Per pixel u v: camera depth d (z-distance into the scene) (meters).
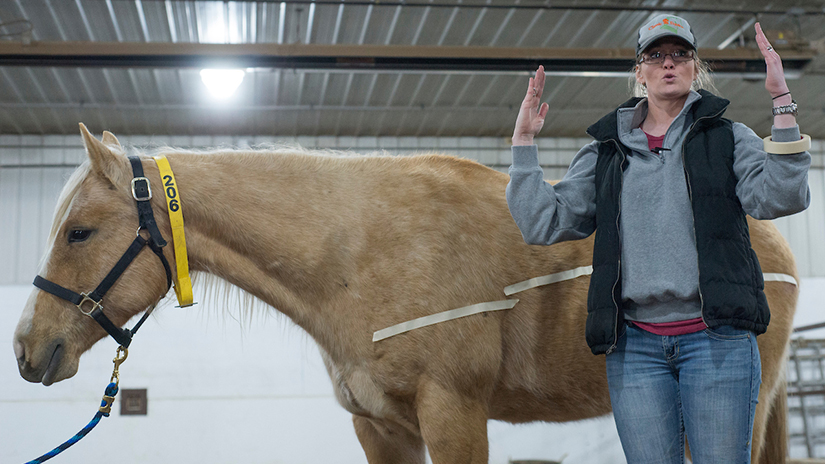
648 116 1.42
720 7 5.80
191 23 5.75
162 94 7.21
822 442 6.61
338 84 7.19
